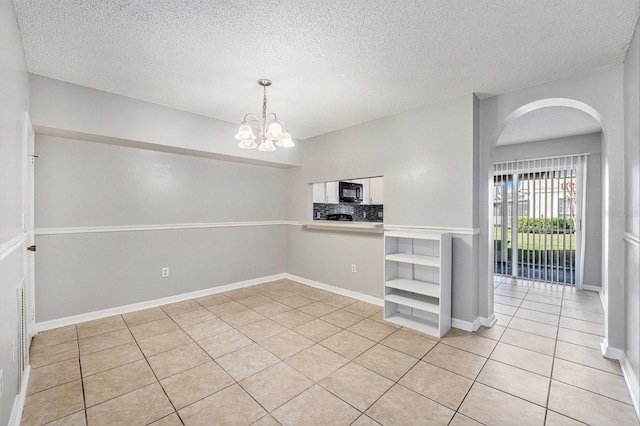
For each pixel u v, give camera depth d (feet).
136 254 11.61
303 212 15.79
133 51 7.25
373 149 12.44
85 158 10.43
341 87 9.23
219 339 9.11
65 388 6.61
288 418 5.71
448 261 9.82
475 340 9.07
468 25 6.18
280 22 6.09
